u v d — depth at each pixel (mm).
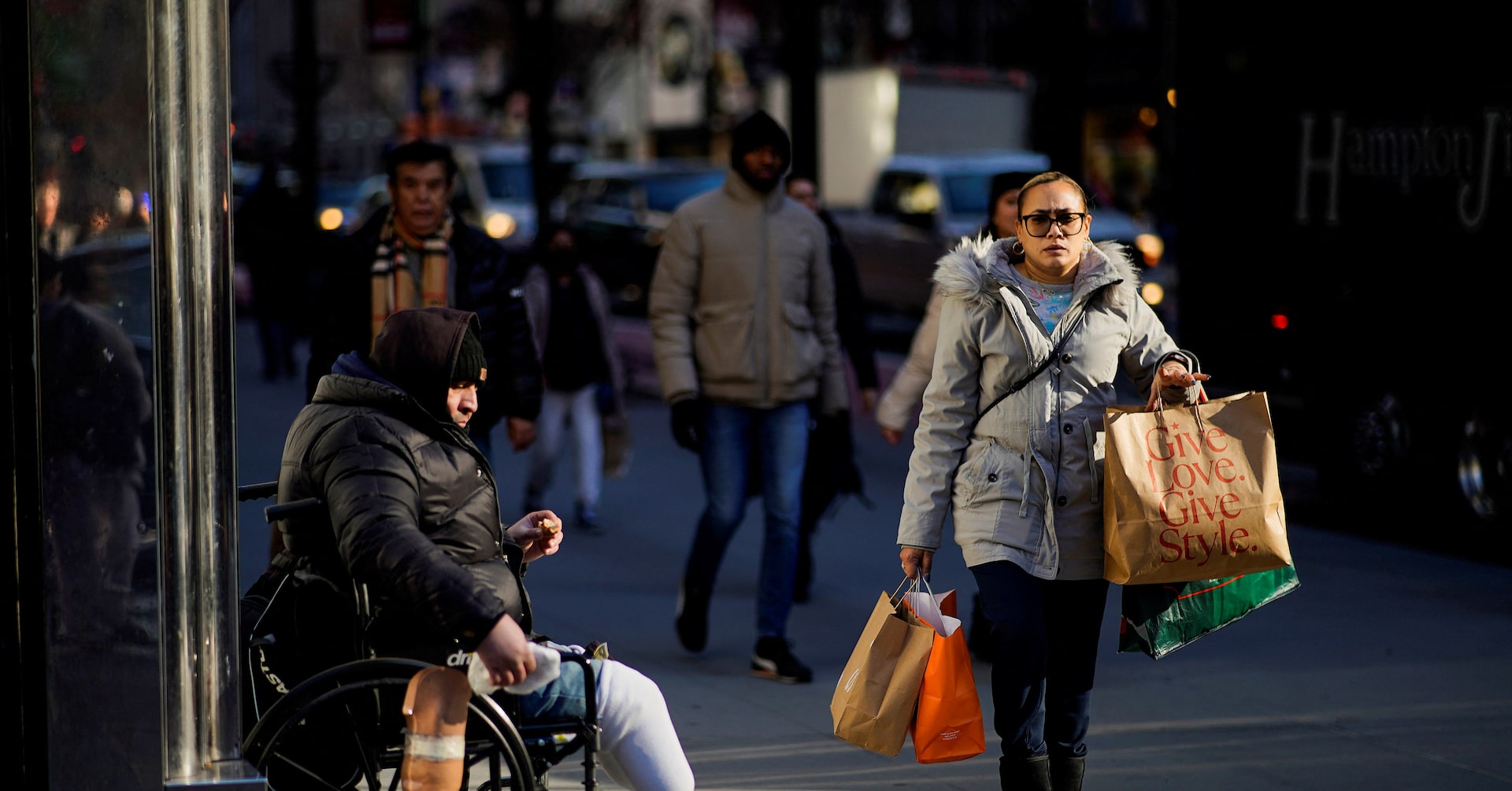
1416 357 29484
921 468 14539
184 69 11852
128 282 11906
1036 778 14195
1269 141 32562
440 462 11922
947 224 61938
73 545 11977
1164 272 59375
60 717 12062
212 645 12156
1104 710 19797
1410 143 29312
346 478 11500
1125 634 14312
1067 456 14016
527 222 74688
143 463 12016
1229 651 22391
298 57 72938
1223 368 33906
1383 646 22500
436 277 19438
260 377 54656
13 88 11656
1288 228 32156
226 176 12055
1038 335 14047
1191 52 34188
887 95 80750
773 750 18266
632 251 71000
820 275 22016
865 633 14211
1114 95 95188
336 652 12266
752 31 142000
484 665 11047
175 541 12062
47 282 11812
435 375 12055
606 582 27281
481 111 144000
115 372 11945
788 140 21500
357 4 162375
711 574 22000
